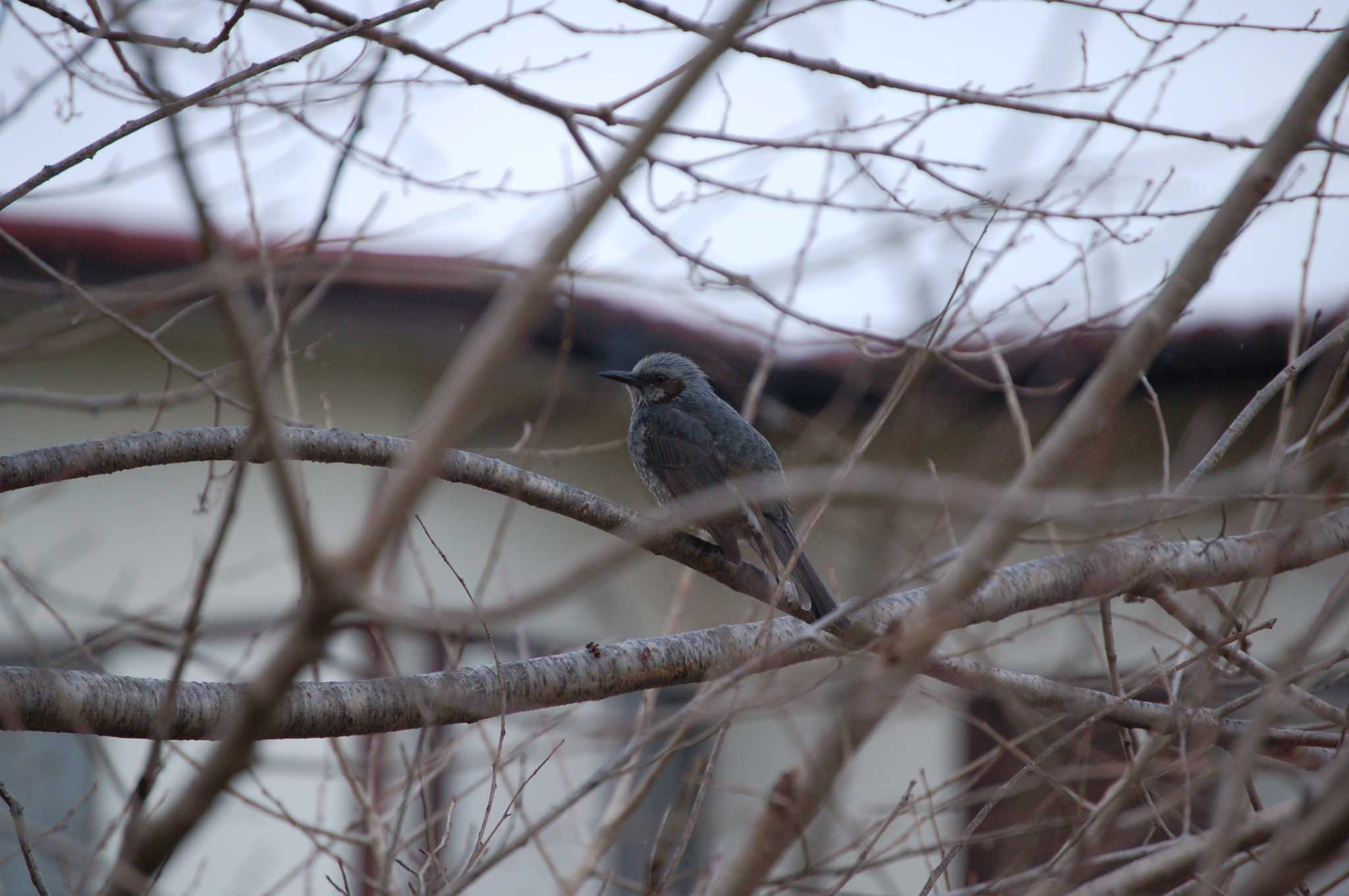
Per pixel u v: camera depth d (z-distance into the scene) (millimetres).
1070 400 14469
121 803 16062
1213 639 9242
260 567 17391
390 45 8031
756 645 7512
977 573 6746
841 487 6492
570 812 12328
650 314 17375
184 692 8031
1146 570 9156
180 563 17984
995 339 12273
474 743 14789
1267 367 15797
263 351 10523
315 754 16984
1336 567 14008
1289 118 6703
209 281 9891
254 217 10711
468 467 10086
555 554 20406
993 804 8031
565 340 9492
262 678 4352
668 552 11062
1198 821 9359
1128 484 16656
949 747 16812
